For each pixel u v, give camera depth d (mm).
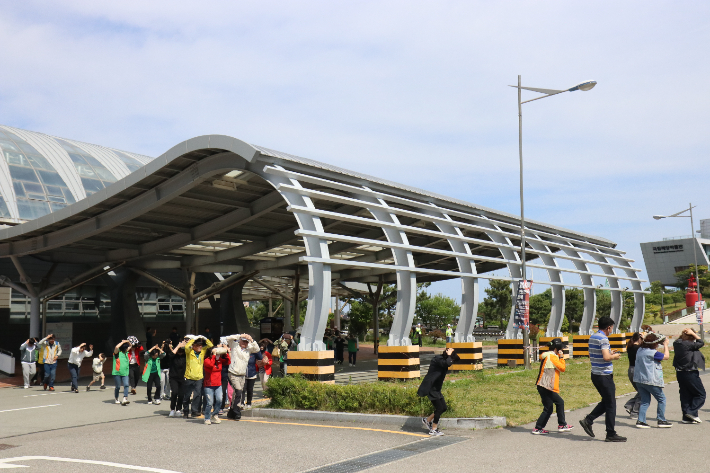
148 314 35906
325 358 13594
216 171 15633
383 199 17203
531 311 52094
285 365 17141
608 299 53750
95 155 40594
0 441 9602
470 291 19078
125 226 21297
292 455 7828
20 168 33594
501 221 23016
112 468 7168
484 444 8250
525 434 8922
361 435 9227
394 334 16203
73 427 11055
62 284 25625
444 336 52438
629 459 7164
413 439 8805
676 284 108312
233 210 20125
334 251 24531
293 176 14422
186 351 11750
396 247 16000
